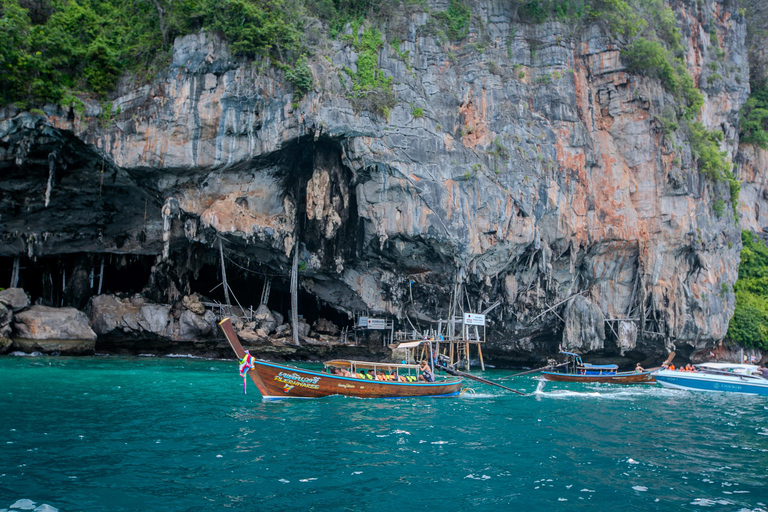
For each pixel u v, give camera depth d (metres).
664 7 52.91
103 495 11.28
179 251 44.09
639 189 45.03
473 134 42.81
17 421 17.23
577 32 46.38
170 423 17.70
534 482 13.18
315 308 50.84
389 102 38.78
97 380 26.89
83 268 43.75
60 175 37.06
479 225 41.03
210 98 35.75
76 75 35.59
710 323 47.19
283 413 19.97
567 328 44.47
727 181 50.88
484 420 20.56
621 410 24.52
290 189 40.22
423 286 44.00
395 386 24.61
